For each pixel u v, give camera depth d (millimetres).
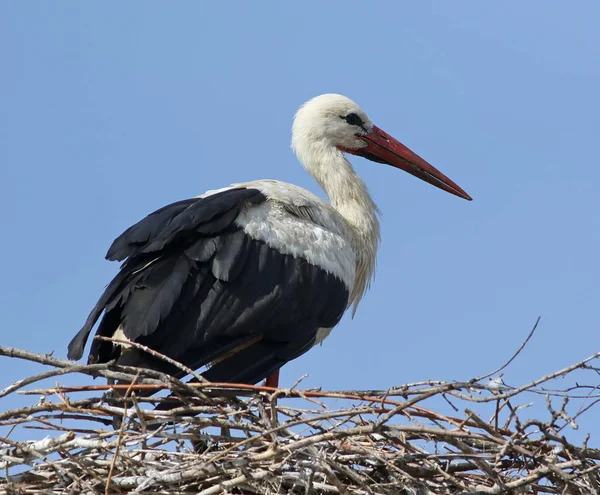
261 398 11125
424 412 10750
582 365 9969
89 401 10945
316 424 10656
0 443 10648
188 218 13094
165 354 12516
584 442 10375
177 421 10641
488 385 10047
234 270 13125
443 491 11000
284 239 13867
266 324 13305
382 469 10977
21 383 10211
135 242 13133
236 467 10289
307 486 10469
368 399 10594
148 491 10367
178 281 12625
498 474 10656
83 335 12172
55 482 10609
